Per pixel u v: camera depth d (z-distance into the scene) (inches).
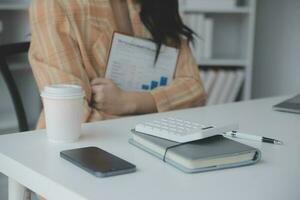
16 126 84.2
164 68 60.9
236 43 129.2
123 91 55.1
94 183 28.9
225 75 119.0
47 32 53.7
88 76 55.0
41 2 55.1
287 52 130.5
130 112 54.9
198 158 30.9
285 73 131.6
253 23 116.9
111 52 57.1
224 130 35.3
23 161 33.0
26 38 107.5
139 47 58.9
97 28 56.6
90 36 56.1
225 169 31.8
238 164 32.3
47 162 32.8
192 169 30.8
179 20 62.2
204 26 116.6
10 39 111.0
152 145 34.5
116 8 59.9
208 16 127.0
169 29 60.9
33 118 74.0
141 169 31.5
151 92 57.0
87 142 37.8
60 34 53.7
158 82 60.4
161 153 33.4
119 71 57.7
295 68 131.0
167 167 31.9
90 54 56.1
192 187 28.5
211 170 31.4
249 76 119.1
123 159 33.0
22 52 61.7
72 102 37.2
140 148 36.1
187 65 62.1
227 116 48.9
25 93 74.3
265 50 130.5
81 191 27.6
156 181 29.4
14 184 36.3
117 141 38.2
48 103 37.2
